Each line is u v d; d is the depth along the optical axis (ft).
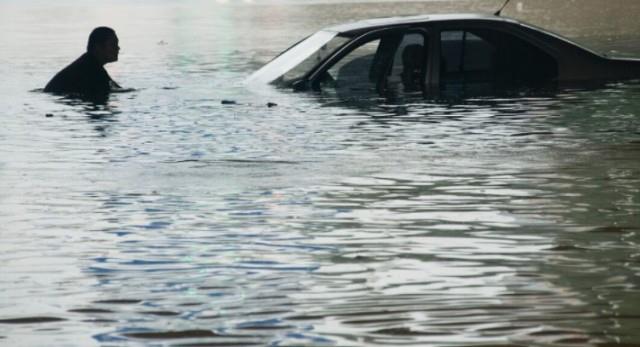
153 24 204.33
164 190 41.32
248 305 25.54
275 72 77.05
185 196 39.96
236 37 152.46
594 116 59.52
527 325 23.59
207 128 58.59
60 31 182.60
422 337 22.97
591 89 70.54
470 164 45.73
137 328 24.07
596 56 74.54
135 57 113.60
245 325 24.06
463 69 71.51
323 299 25.95
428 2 257.55
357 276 28.09
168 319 24.67
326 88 72.54
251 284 27.48
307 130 56.75
